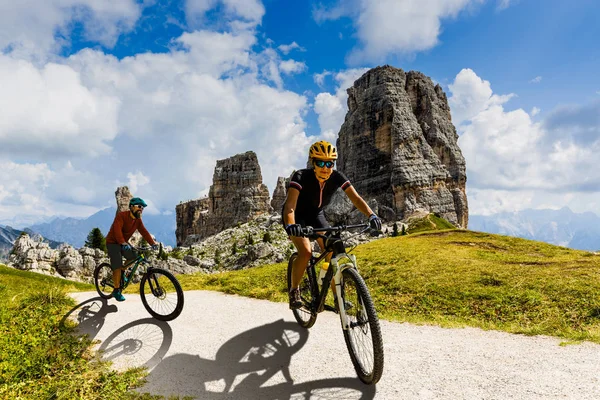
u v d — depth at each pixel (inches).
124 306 368.5
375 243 1160.2
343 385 203.5
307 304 247.0
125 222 360.8
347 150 6033.5
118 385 211.3
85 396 201.5
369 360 202.2
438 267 601.6
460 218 5639.8
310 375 218.5
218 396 200.1
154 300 368.5
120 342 282.8
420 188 5251.0
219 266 4352.9
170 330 305.4
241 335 293.1
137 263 361.7
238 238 5876.0
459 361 228.8
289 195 228.5
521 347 257.1
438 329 312.7
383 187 5423.2
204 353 259.8
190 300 423.2
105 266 396.8
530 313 379.6
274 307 389.1
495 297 430.3
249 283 532.7
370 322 181.8
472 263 625.6
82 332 305.0
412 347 258.2
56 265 3442.4
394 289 508.7
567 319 354.3
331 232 212.7
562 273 510.6
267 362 240.7
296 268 235.6
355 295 204.1
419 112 6082.7
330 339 275.3
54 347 270.1
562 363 219.6
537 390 185.3
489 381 198.5
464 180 5915.4
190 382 217.3
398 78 5787.4
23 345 273.4
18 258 3378.4
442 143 5836.6
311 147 232.2
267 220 6422.2
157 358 253.8
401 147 5354.3
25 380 221.6
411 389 193.5
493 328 315.3
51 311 345.1
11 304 357.4
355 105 6195.9
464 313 406.6
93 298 394.9
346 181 236.7
